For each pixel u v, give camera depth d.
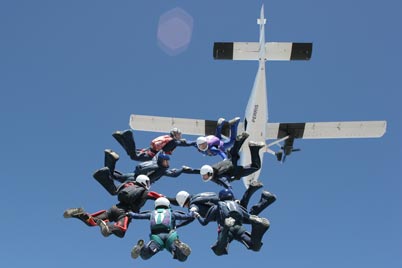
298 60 25.34
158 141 12.70
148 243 10.20
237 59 25.91
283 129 28.66
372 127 27.81
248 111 25.08
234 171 12.09
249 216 10.73
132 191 11.02
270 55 25.20
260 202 11.17
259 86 23.66
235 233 10.77
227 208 10.70
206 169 11.49
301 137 28.98
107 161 11.61
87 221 10.43
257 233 10.48
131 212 10.76
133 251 9.95
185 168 12.23
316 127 28.34
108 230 10.13
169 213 10.52
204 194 11.34
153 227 10.34
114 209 10.80
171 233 10.22
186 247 9.85
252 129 23.84
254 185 11.24
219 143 13.02
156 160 12.19
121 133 12.46
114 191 11.45
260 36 25.11
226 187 11.80
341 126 28.09
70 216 10.30
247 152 23.73
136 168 12.18
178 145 12.93
